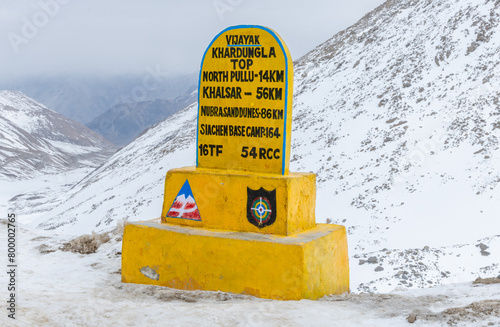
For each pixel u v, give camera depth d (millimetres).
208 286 7453
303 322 5449
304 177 7980
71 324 5520
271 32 7707
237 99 8055
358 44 104312
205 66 8234
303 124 77250
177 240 7688
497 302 5562
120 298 6961
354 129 64375
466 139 50562
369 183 49719
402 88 68375
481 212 38188
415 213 41188
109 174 131000
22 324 5379
